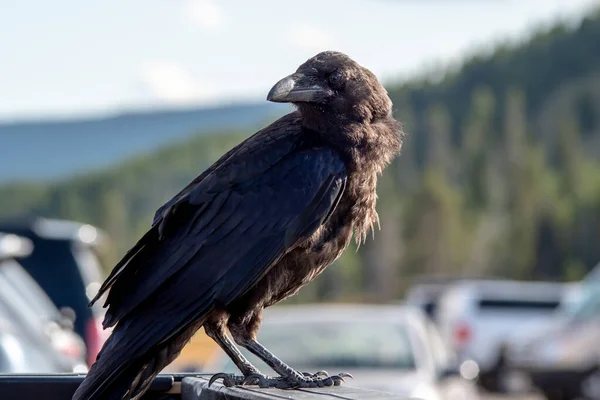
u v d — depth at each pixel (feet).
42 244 43.83
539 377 66.08
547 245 350.23
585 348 65.16
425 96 590.96
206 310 18.57
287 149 19.70
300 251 19.44
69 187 572.92
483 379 75.61
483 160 426.10
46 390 17.22
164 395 18.12
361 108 20.35
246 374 18.86
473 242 351.46
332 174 19.51
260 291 19.20
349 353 38.45
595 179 403.34
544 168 429.38
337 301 281.54
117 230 430.61
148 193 588.50
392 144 20.76
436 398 36.55
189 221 18.93
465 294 88.17
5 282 31.96
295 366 37.81
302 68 20.58
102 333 43.01
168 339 18.42
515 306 86.17
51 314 36.04
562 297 86.79
